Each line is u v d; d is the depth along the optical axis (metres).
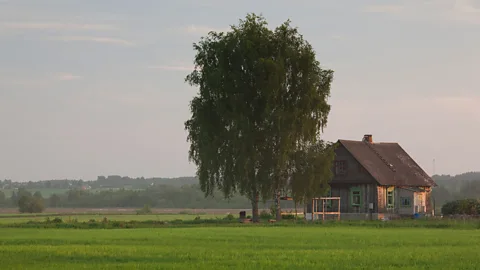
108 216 162.00
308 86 95.25
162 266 32.62
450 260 35.69
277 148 92.94
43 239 50.44
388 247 43.75
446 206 111.06
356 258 36.25
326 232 62.19
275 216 103.31
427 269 32.16
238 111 91.62
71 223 80.19
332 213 102.75
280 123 91.56
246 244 45.56
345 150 112.06
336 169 112.19
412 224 78.62
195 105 93.69
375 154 115.38
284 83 94.44
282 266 32.69
